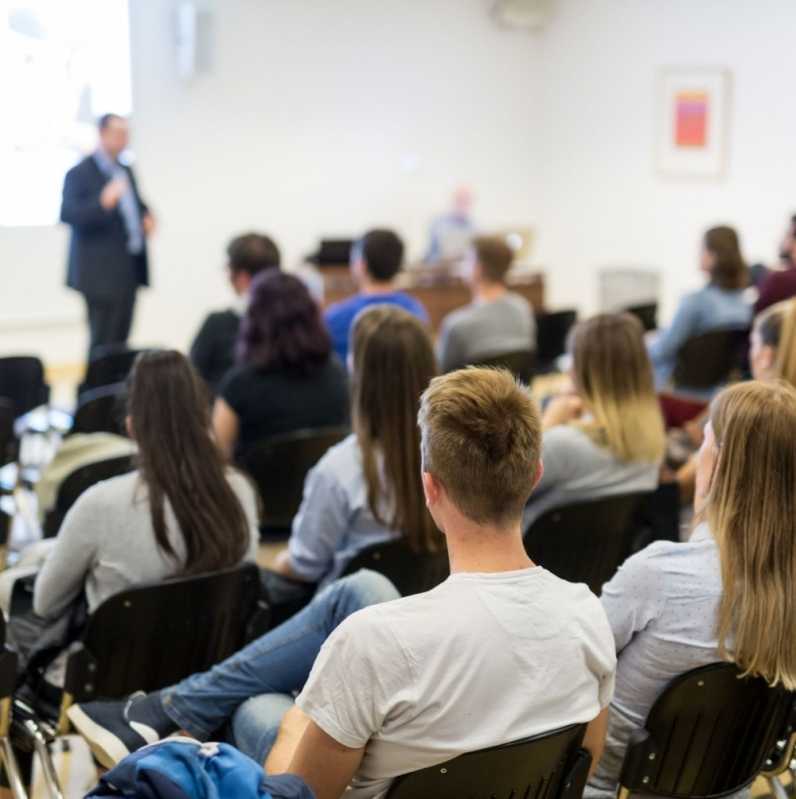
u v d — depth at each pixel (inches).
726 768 78.0
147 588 88.3
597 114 399.5
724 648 72.6
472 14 394.0
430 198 395.9
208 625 93.0
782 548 71.7
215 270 350.6
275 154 357.7
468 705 58.3
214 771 52.4
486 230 410.6
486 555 60.6
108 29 313.3
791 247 217.2
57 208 310.3
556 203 418.0
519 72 409.7
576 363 112.0
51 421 182.2
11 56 294.2
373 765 60.7
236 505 94.2
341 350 179.2
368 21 371.2
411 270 338.3
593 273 410.9
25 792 87.7
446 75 392.2
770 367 125.1
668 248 388.2
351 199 377.7
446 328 198.7
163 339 344.5
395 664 57.9
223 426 140.8
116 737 82.7
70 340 322.7
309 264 329.4
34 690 95.3
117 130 259.1
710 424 75.7
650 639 74.2
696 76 370.0
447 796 60.1
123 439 146.9
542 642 59.6
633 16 383.6
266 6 347.6
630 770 75.3
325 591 81.5
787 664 72.8
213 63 339.0
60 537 92.0
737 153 364.8
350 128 373.1
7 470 208.1
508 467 59.2
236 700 81.3
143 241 268.7
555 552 109.0
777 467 71.6
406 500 101.7
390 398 100.7
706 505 75.2
